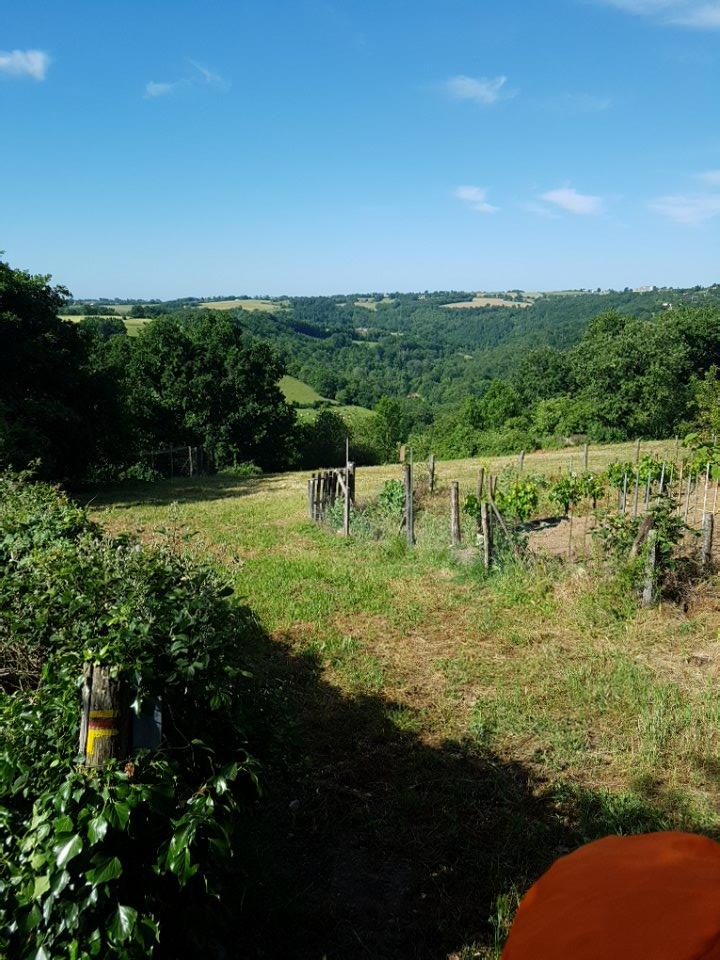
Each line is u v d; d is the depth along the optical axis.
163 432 48.28
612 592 9.62
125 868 3.19
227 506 21.59
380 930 4.17
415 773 5.84
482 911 4.30
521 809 5.32
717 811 5.26
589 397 52.53
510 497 15.62
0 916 3.18
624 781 5.70
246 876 4.08
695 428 46.78
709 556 10.13
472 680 7.73
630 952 1.00
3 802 3.38
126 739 3.40
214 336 50.34
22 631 4.68
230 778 3.45
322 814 5.27
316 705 7.09
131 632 3.72
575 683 7.45
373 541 14.44
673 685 7.37
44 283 28.16
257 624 9.03
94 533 7.59
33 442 23.36
